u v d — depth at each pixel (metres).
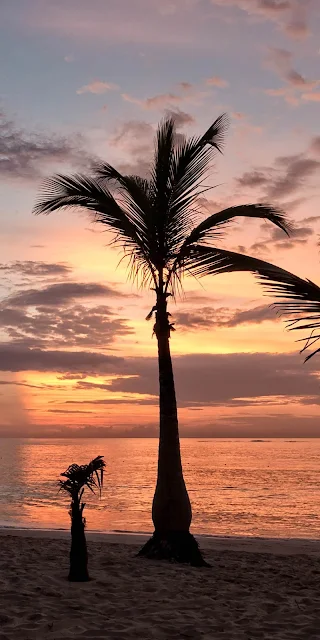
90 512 29.38
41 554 10.66
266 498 39.34
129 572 9.05
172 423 10.97
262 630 6.02
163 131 11.49
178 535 10.50
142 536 16.00
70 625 5.90
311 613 6.82
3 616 6.11
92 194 11.09
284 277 4.80
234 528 24.22
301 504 35.66
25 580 7.91
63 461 104.56
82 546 8.15
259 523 26.30
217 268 6.20
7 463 96.25
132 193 11.20
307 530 23.91
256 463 95.94
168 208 11.28
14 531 17.03
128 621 6.15
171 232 11.29
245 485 50.72
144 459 114.06
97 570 9.05
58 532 16.81
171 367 11.26
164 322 11.34
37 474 66.69
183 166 11.30
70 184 11.10
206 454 143.88
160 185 11.34
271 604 7.19
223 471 72.88
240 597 7.59
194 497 39.81
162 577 8.68
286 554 12.67
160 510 10.62
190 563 10.23
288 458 118.50
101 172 11.14
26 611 6.32
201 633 5.82
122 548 12.27
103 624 5.98
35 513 28.27
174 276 11.22
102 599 7.13
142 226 11.27
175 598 7.36
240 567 10.28
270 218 10.88
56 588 7.54
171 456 10.80
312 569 10.30
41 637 5.46
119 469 78.75
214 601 7.26
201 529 23.56
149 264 11.47
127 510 30.73
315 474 66.88
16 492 42.53
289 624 6.26
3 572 8.56
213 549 13.58
